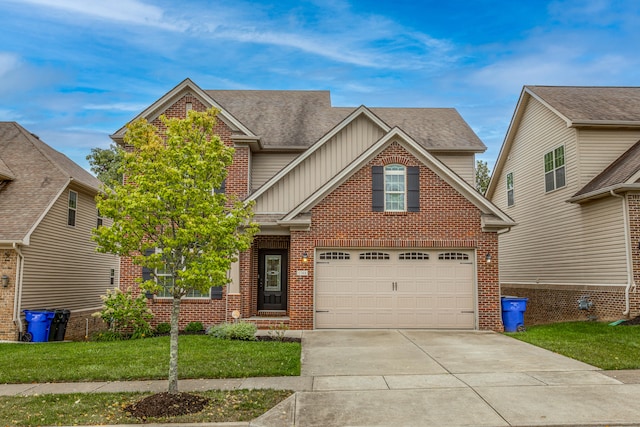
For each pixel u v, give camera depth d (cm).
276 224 1575
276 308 1788
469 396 786
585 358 1041
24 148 1928
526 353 1121
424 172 1575
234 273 1608
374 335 1417
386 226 1555
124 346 1267
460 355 1113
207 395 797
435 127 2105
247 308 1642
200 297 1608
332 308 1552
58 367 1009
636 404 734
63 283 1880
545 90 2130
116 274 2438
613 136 1833
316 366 1012
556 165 1981
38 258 1695
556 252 1969
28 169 1831
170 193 770
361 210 1562
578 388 819
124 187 816
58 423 677
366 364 1030
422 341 1310
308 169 1753
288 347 1209
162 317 1600
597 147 1823
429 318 1548
